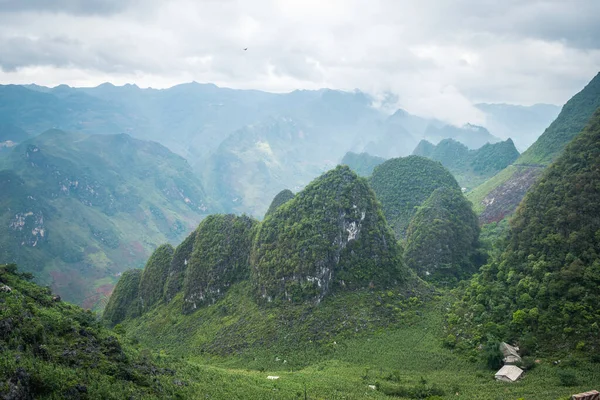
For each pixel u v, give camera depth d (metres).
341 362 90.75
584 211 92.12
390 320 104.88
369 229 125.94
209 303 135.88
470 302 103.38
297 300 112.50
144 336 133.88
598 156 98.69
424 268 149.25
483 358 81.62
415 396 70.44
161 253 169.88
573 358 73.00
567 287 83.75
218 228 151.12
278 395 65.44
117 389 47.09
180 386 57.88
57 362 46.72
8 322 45.59
